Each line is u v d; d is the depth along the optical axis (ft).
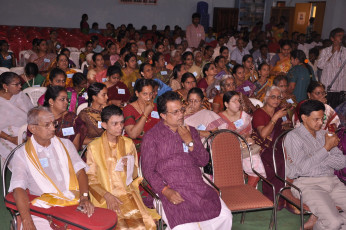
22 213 7.86
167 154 9.32
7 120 13.26
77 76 15.49
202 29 38.93
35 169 8.44
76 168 8.95
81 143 11.71
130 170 9.53
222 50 26.58
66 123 11.17
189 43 39.01
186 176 9.17
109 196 8.90
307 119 10.53
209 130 12.31
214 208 9.05
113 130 9.01
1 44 25.16
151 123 12.27
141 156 9.43
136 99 12.78
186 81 15.30
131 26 47.09
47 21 50.03
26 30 48.03
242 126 12.69
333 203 10.00
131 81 20.57
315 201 9.90
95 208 8.56
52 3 49.70
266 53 30.09
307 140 10.69
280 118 12.64
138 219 8.91
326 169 10.63
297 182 10.60
